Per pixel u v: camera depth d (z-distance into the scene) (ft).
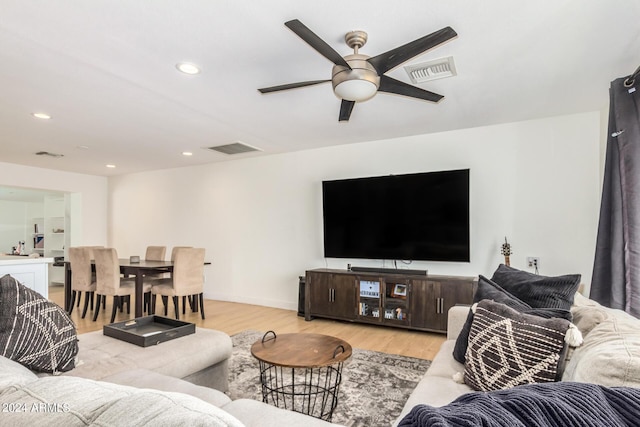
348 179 14.76
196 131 13.33
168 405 2.03
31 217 29.60
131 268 13.94
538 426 1.76
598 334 4.06
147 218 21.88
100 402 2.18
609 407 1.97
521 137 12.44
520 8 5.97
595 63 7.98
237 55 7.54
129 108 10.75
